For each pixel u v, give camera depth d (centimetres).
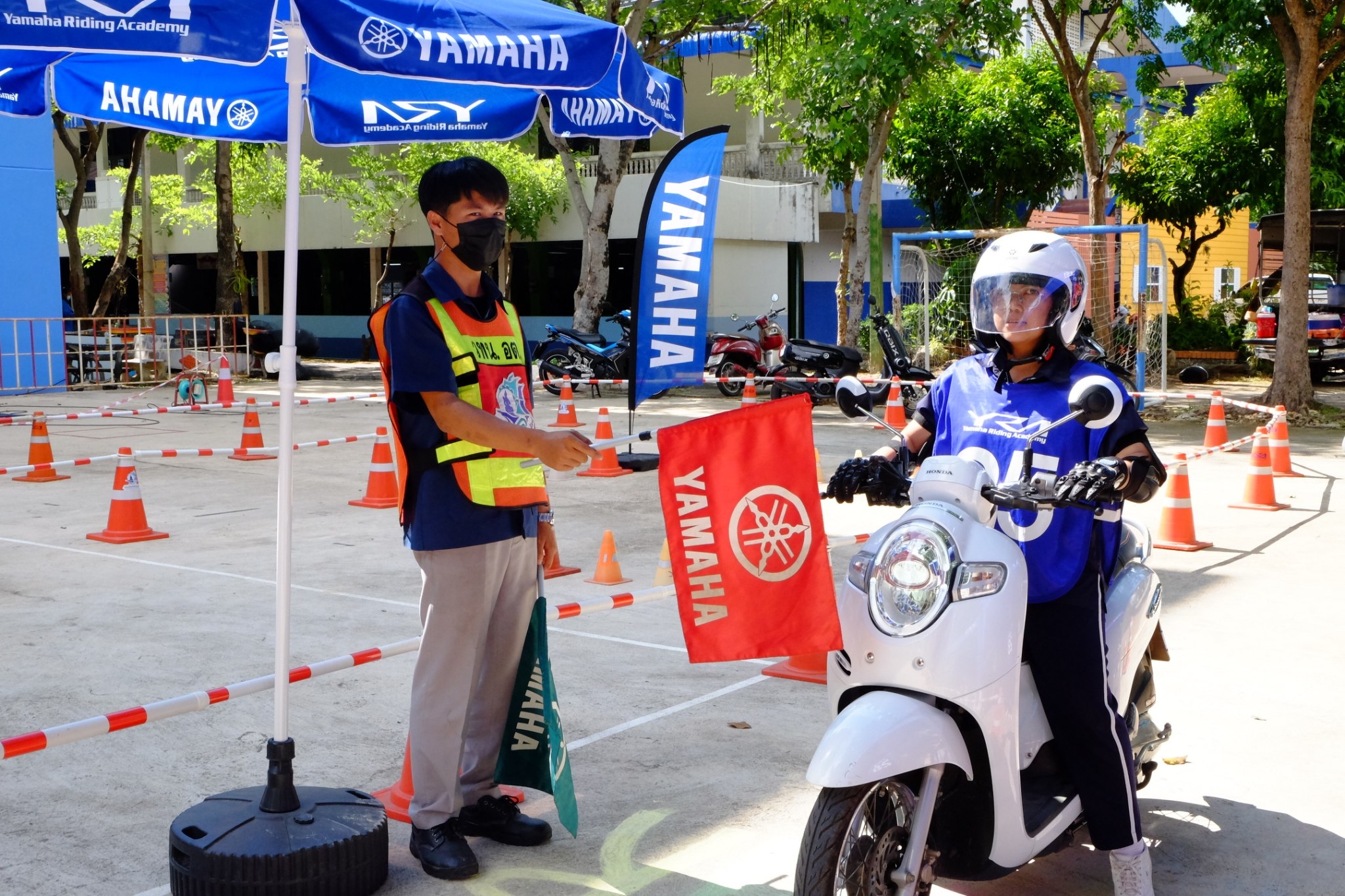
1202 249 3253
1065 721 336
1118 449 341
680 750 490
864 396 363
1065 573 336
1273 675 577
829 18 1959
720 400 2077
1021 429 351
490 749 406
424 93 565
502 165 2833
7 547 889
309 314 3381
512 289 3073
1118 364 1884
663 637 666
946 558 313
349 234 3158
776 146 2864
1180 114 2853
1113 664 357
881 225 2228
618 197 2847
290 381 374
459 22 401
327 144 555
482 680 402
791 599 329
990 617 313
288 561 373
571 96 581
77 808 436
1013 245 349
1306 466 1262
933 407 379
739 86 2456
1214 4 1680
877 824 325
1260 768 469
